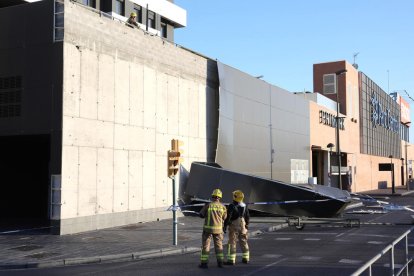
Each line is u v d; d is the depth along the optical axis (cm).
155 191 2144
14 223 1983
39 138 1941
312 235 1739
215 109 2736
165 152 2236
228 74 2825
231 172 2300
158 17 4472
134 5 4162
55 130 1688
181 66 2408
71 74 1727
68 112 1705
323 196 2108
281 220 1952
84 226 1747
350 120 5722
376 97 7100
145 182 2080
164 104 2248
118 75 1952
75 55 1748
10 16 1808
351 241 1564
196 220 2170
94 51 1834
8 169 2244
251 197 2247
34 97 1741
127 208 1967
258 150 3238
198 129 2545
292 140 3903
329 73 5641
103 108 1864
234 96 2902
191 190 2359
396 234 1742
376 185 6988
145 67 2120
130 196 1986
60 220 1653
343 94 5569
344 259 1223
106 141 1870
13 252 1326
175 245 1452
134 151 2020
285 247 1450
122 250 1359
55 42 1719
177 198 2325
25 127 1747
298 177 4012
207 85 2656
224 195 2289
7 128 1783
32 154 2308
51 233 1662
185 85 2436
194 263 1204
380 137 7344
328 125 4922
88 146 1783
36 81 1741
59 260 1210
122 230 1794
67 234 1669
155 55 2198
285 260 1220
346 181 5497
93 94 1819
